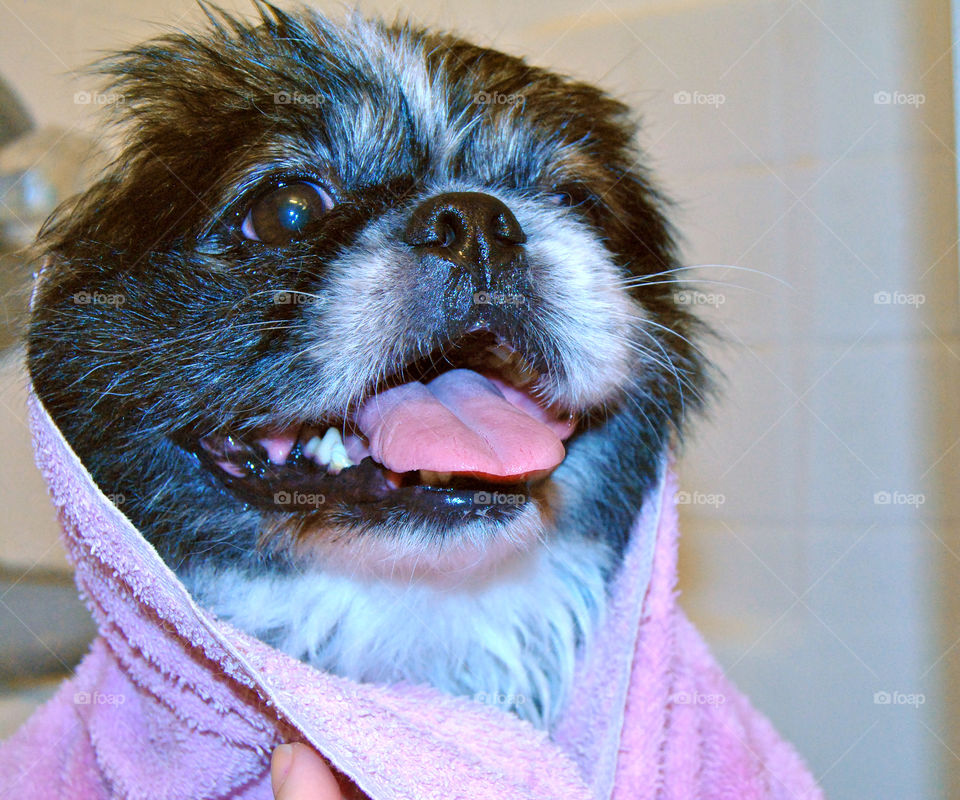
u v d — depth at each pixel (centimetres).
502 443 29
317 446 31
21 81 41
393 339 29
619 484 34
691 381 36
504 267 30
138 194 31
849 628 45
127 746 30
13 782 29
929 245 44
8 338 32
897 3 44
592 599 33
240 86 31
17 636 38
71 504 28
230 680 27
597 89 38
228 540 31
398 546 30
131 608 28
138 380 30
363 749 26
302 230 31
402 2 43
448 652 33
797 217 46
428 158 32
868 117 45
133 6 43
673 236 41
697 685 33
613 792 30
